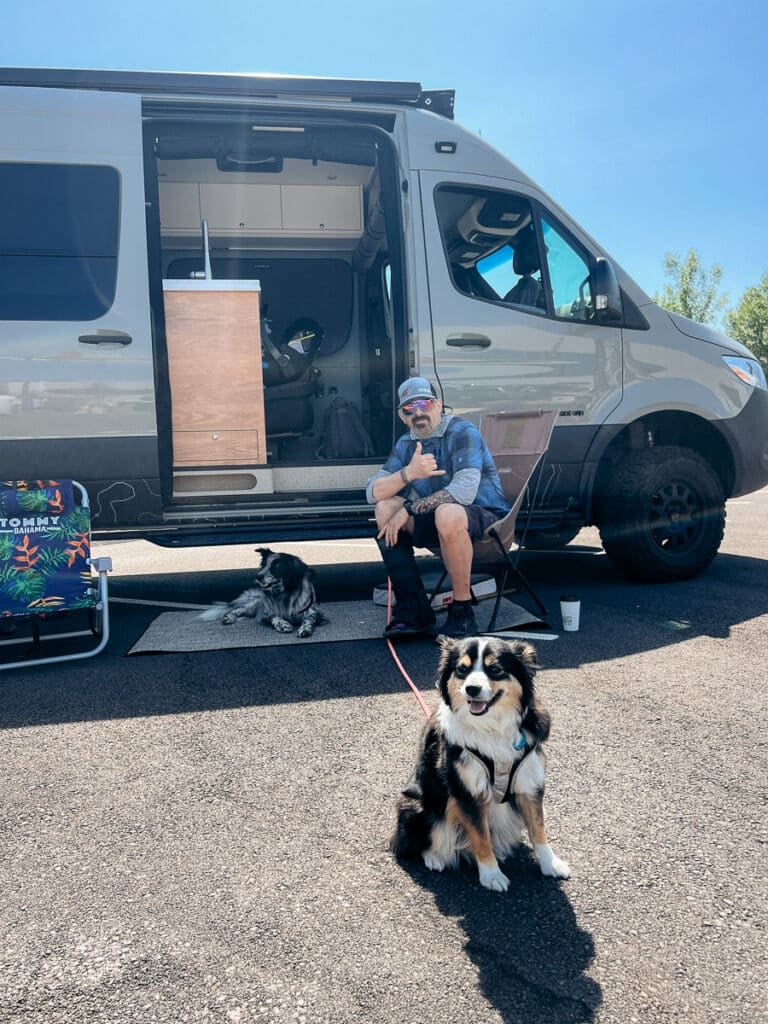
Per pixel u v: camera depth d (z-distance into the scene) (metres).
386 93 4.88
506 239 5.11
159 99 4.58
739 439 5.46
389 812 2.40
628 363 5.20
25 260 4.34
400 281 4.87
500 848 2.17
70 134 4.43
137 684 3.58
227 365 4.71
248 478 4.80
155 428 4.49
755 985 1.63
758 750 2.76
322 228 6.83
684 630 4.22
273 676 3.66
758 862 2.09
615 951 1.75
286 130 4.80
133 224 4.47
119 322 4.43
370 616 4.72
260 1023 1.53
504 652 2.12
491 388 4.92
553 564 6.52
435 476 4.23
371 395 6.45
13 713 3.25
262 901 1.95
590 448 5.15
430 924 1.86
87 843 2.23
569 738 2.89
